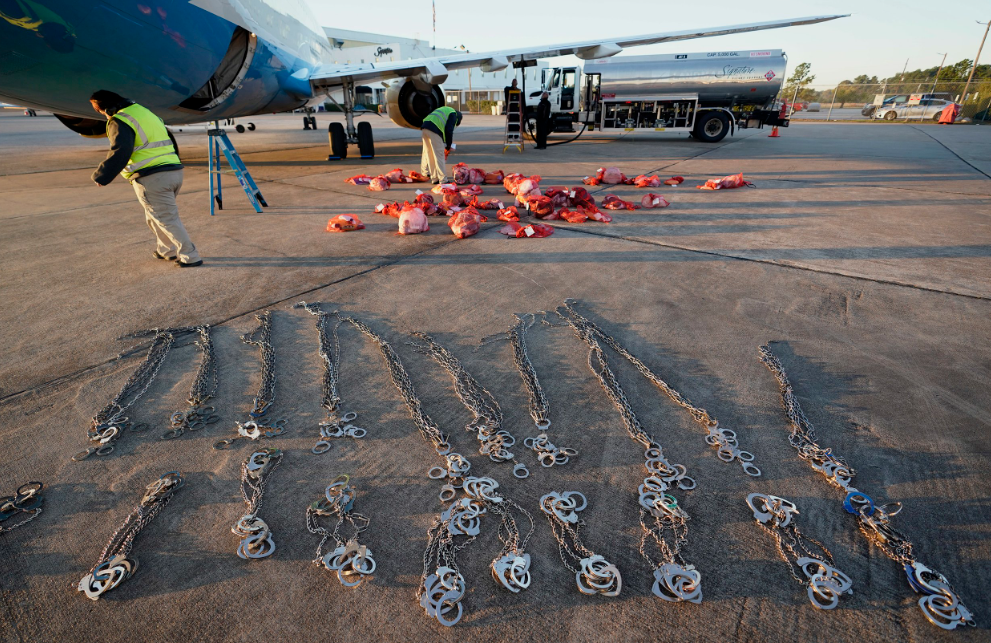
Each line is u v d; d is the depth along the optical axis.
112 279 4.59
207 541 1.90
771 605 1.64
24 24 5.59
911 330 3.45
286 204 7.66
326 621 1.59
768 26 11.85
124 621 1.61
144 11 6.27
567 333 3.51
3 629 1.58
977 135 19.91
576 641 1.53
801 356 3.15
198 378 2.99
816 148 14.92
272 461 2.31
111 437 2.47
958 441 2.37
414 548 1.86
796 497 2.07
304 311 3.90
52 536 1.92
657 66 16.94
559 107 18.69
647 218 6.68
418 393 2.84
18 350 3.31
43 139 19.17
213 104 9.20
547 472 2.23
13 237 5.94
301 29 11.47
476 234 5.93
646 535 1.90
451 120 8.66
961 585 1.69
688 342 3.35
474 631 1.56
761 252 5.17
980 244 5.36
